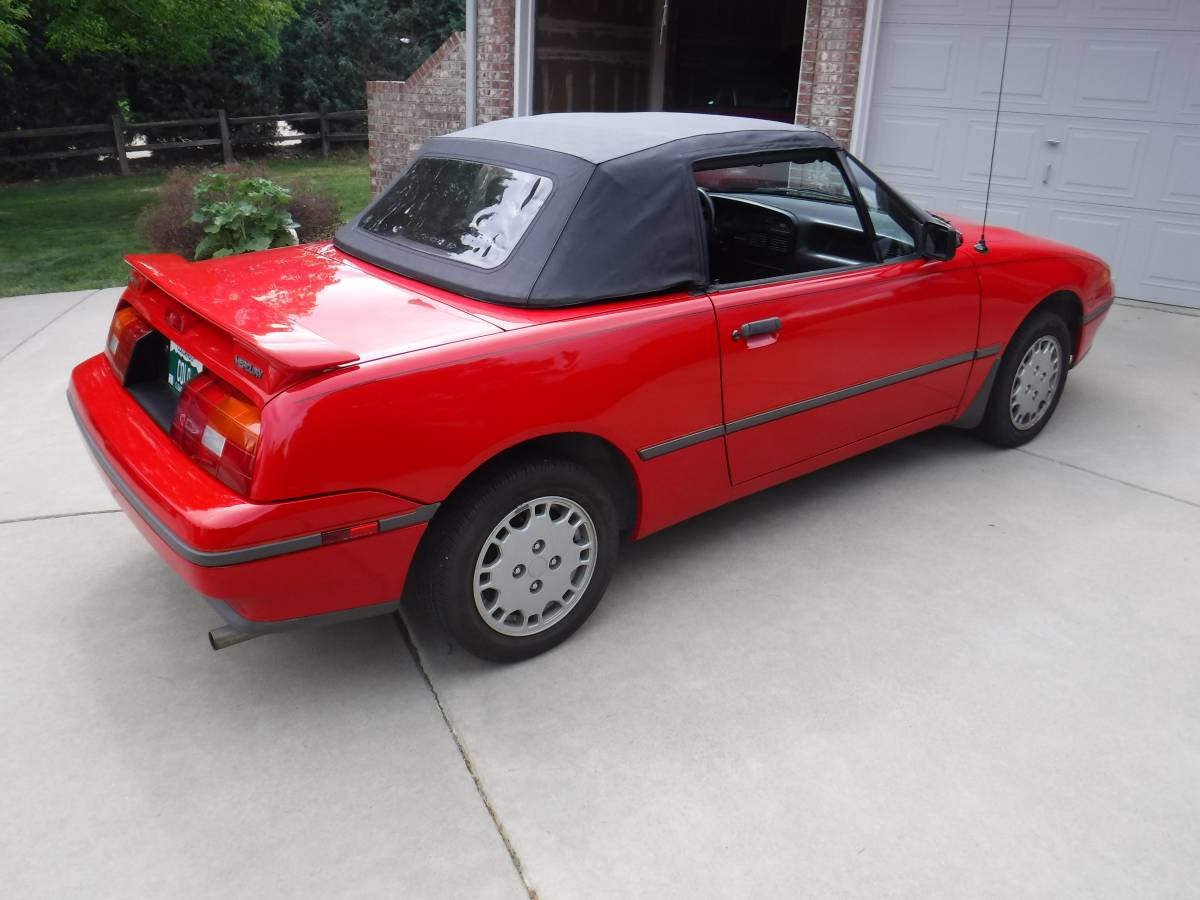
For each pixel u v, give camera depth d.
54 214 13.11
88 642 3.22
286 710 2.91
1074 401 5.45
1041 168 7.25
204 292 2.87
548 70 10.20
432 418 2.59
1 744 2.74
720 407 3.30
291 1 17.78
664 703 2.93
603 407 2.94
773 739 2.77
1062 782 2.62
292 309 2.85
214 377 2.66
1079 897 2.26
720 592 3.54
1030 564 3.73
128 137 19.03
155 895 2.25
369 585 2.65
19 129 17.73
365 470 2.51
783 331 3.41
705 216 3.51
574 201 3.00
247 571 2.43
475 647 2.98
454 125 12.60
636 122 3.54
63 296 7.81
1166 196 6.87
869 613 3.41
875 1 7.43
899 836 2.43
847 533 3.97
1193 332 6.62
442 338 2.69
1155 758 2.72
